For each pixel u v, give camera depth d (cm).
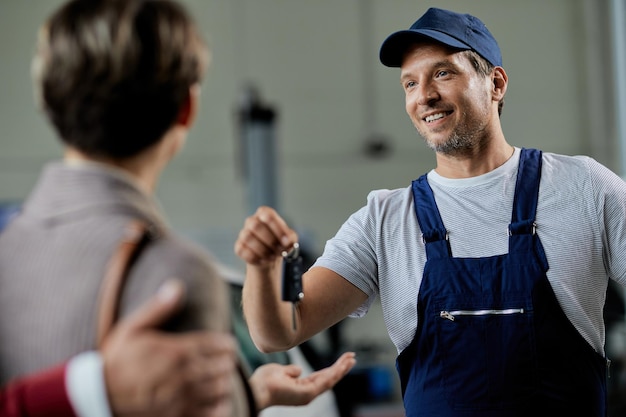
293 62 1190
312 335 207
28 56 1127
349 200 1195
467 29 213
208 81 1166
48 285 108
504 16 1217
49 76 111
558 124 1217
